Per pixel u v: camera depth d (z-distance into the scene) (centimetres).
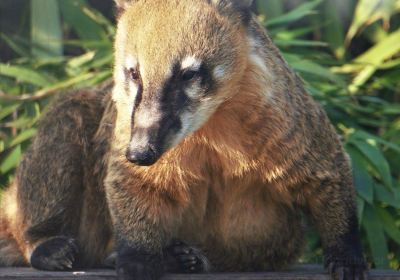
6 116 1481
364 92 1473
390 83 1468
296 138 939
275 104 929
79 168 1072
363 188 1234
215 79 891
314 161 955
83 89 1115
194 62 876
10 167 1351
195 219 985
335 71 1470
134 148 852
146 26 880
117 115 962
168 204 962
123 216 960
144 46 871
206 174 956
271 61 946
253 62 921
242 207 977
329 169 965
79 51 1645
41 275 953
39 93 1399
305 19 1605
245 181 954
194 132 922
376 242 1255
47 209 1073
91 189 1071
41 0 1523
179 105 870
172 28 877
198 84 880
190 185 953
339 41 1544
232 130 925
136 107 867
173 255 977
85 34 1520
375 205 1280
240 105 919
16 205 1109
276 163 938
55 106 1104
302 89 987
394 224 1270
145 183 948
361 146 1268
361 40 1630
